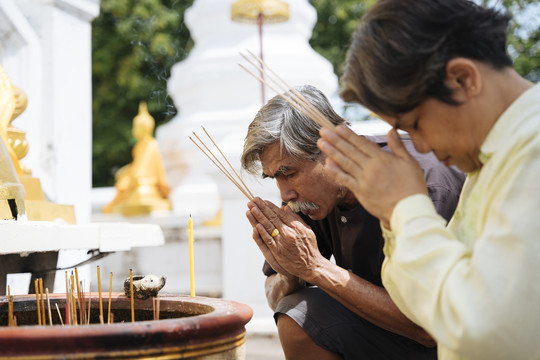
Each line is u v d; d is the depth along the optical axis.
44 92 3.17
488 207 1.06
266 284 2.10
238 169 4.18
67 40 3.29
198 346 1.05
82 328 0.96
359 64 1.11
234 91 5.31
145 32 11.55
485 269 0.98
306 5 5.72
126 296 1.46
